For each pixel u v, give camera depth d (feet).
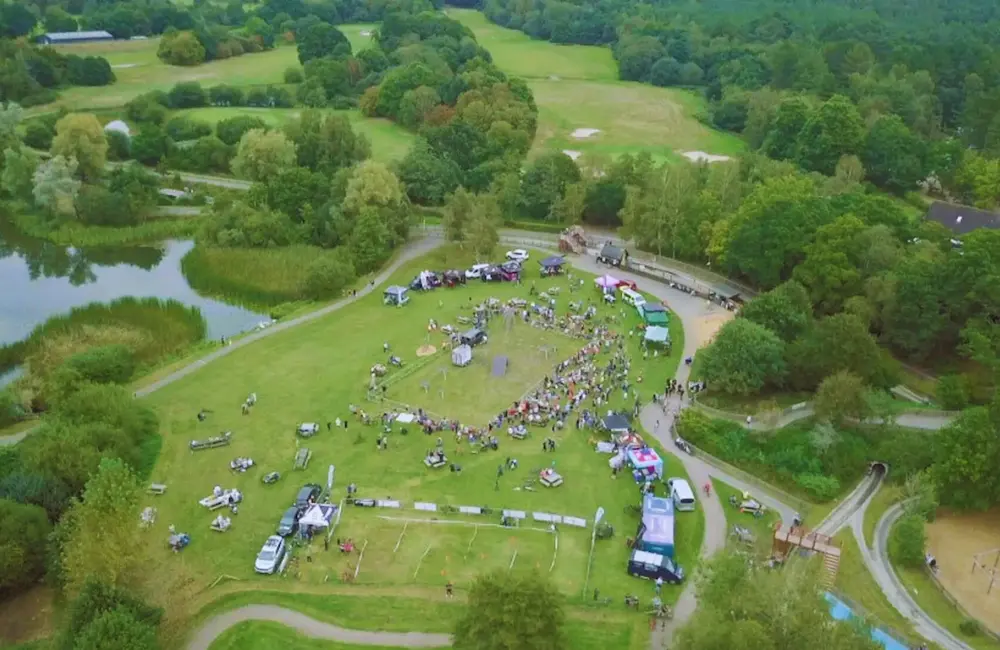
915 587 299.79
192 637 276.82
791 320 434.30
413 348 468.75
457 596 295.48
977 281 432.66
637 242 611.88
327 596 295.48
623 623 284.41
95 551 272.51
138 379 435.94
